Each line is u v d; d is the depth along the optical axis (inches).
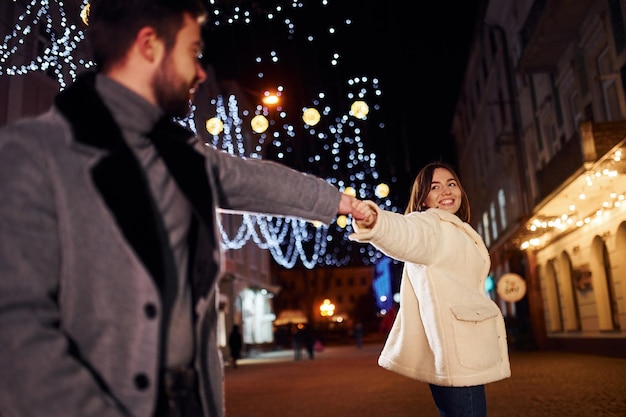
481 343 118.2
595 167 538.6
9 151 57.7
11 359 51.1
